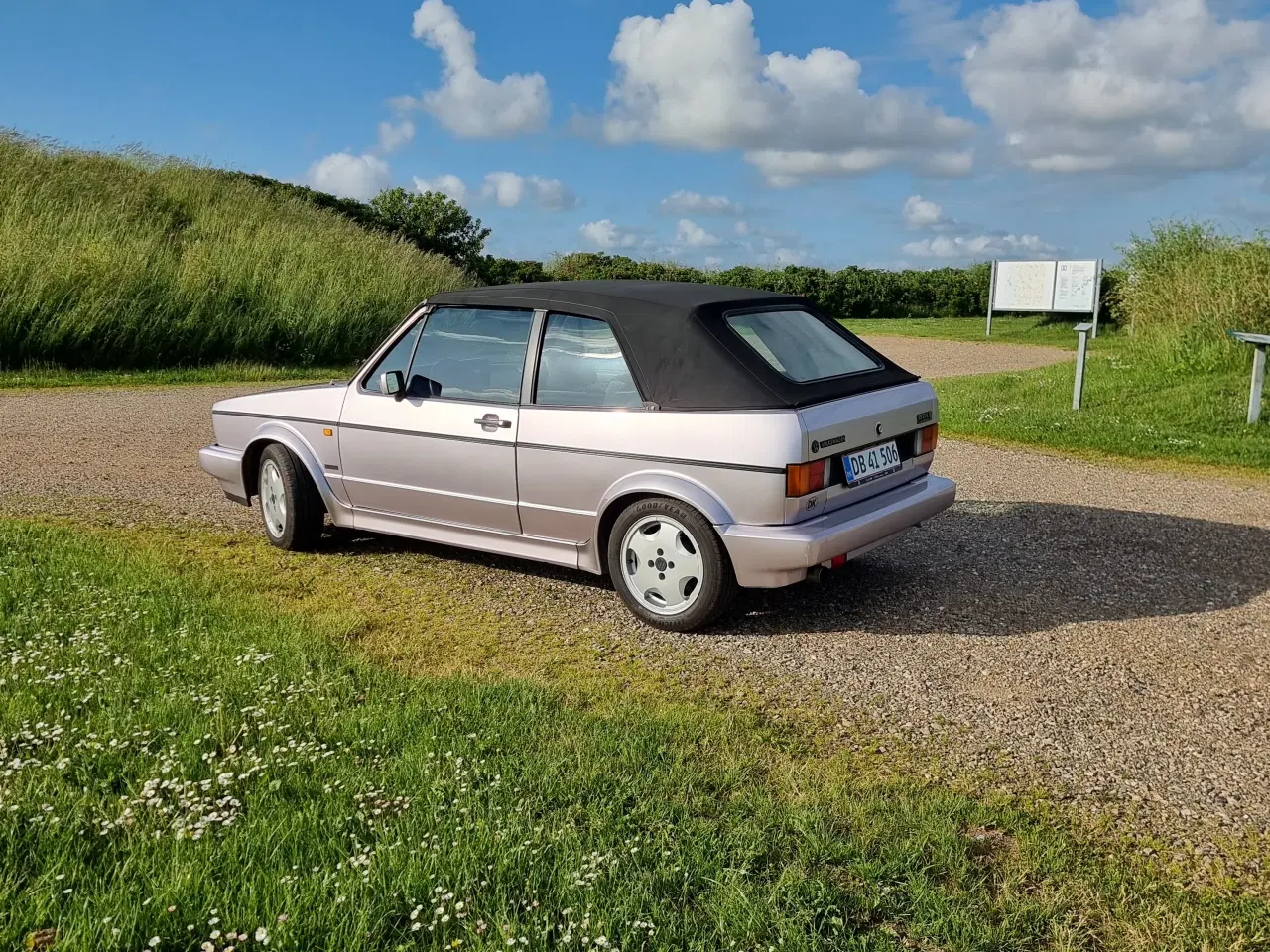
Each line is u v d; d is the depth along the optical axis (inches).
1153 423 445.1
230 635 185.2
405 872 107.0
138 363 650.2
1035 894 111.4
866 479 199.6
